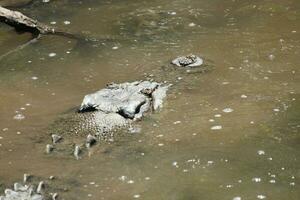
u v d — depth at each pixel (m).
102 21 13.84
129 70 11.22
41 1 15.56
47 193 7.73
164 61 11.44
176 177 7.93
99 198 7.58
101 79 10.94
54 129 9.34
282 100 9.63
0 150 8.83
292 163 8.06
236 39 12.20
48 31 13.38
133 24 13.48
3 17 13.84
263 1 14.14
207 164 8.16
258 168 8.00
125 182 7.90
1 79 11.19
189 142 8.72
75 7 14.94
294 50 11.48
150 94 10.12
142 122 9.35
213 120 9.23
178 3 14.53
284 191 7.49
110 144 8.86
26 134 9.24
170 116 9.44
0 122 9.61
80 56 12.02
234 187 7.64
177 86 10.39
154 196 7.56
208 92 10.11
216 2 14.39
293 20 12.93
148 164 8.27
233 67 10.95
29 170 8.30
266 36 12.23
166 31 12.92
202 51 11.75
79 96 10.34
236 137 8.74
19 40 13.21
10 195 7.61
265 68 10.81
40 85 10.87
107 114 9.55
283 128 8.86
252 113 9.33
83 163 8.41
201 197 7.48
